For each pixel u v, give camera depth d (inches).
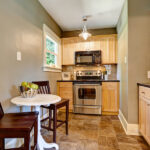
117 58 126.2
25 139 37.9
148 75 75.9
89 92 117.6
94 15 110.3
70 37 138.1
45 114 100.7
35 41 83.9
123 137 73.9
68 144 66.2
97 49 131.0
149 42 76.7
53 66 120.9
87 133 78.8
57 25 130.6
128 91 78.9
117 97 113.3
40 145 58.4
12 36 60.6
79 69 146.0
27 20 74.2
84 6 95.5
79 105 120.0
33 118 46.2
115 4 92.7
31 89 59.0
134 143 67.2
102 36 129.2
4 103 55.2
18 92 64.8
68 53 138.1
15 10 63.0
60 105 71.0
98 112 115.6
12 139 58.6
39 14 90.0
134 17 77.9
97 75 137.2
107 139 71.4
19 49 66.2
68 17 114.1
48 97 61.0
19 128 37.8
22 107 69.2
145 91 65.1
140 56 77.6
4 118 46.1
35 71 83.6
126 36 83.0
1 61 53.6
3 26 54.7
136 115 77.6
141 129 71.2
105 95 115.7
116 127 88.0
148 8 76.7
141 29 77.4
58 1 88.7
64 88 125.3
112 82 114.0
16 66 63.6
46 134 77.4
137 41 77.8
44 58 96.3
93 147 63.4
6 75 56.6
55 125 66.3
